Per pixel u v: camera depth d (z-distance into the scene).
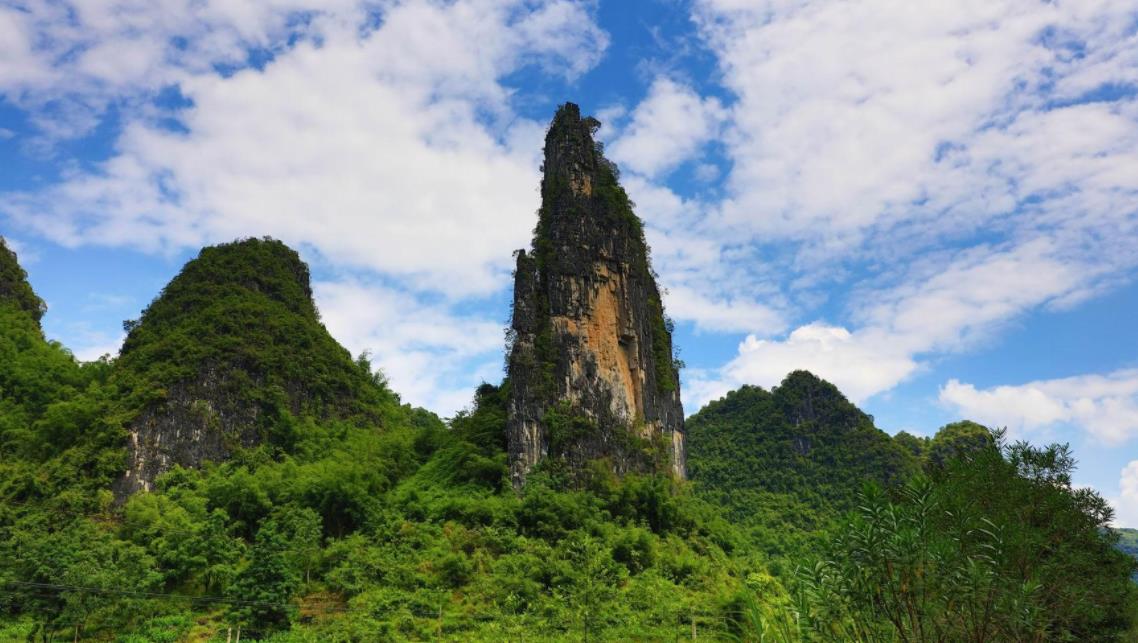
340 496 56.56
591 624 40.69
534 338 67.69
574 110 80.44
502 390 70.19
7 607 40.41
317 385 78.75
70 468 61.25
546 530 54.78
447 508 57.78
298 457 69.31
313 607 45.34
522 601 45.66
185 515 55.78
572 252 71.81
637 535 53.91
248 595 42.03
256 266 87.56
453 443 68.31
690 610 43.03
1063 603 13.92
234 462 66.44
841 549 12.66
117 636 39.88
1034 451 16.14
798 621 13.25
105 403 67.06
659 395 74.12
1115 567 15.24
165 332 76.81
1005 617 12.04
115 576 41.28
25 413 69.94
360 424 80.19
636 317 73.19
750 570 55.97
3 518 53.94
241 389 71.75
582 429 64.62
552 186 76.50
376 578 48.81
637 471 66.56
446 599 46.03
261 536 47.88
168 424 66.38
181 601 45.75
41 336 86.00
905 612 12.51
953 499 14.56
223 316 76.94
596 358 69.06
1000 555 13.04
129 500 59.81
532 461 62.41
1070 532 14.85
